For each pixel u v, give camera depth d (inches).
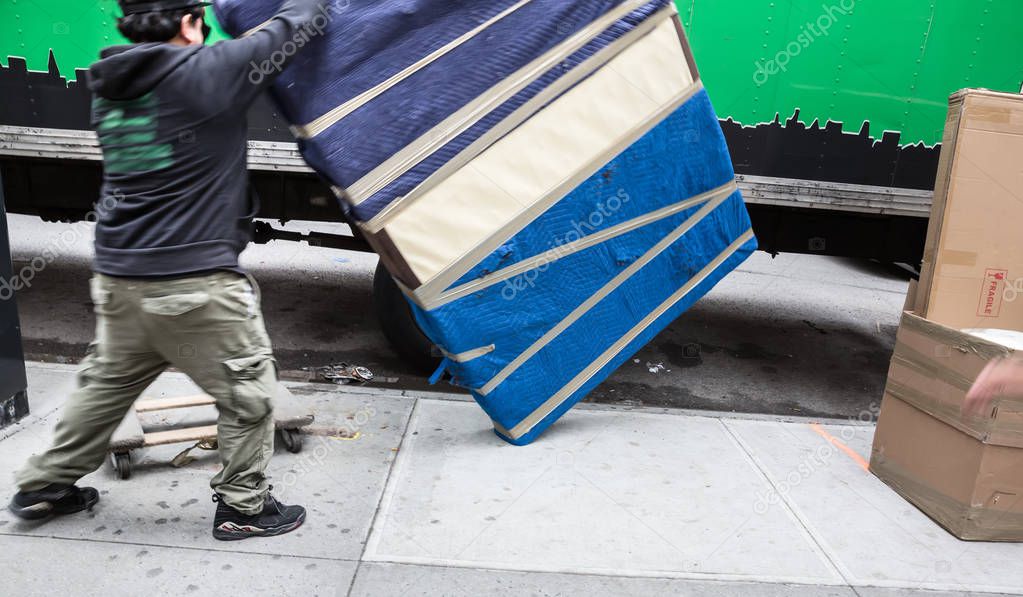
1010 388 104.7
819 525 113.3
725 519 112.9
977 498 109.2
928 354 118.0
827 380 204.2
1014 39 154.2
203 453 122.6
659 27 123.0
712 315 265.7
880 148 161.3
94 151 159.8
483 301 119.0
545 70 114.3
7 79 155.6
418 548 100.7
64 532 98.3
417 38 106.6
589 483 120.6
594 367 135.8
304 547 99.2
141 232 82.1
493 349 122.7
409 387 173.5
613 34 118.4
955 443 112.5
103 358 90.7
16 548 94.0
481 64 110.3
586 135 119.9
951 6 153.2
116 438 109.6
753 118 159.6
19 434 123.6
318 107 104.3
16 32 152.8
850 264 380.8
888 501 122.6
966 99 115.9
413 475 120.0
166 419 130.1
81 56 153.9
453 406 150.4
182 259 82.5
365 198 107.5
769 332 249.0
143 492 109.6
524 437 132.3
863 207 164.4
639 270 133.7
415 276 112.3
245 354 89.7
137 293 83.2
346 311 234.2
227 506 97.9
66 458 95.7
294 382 159.3
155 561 93.8
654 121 125.0
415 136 108.5
